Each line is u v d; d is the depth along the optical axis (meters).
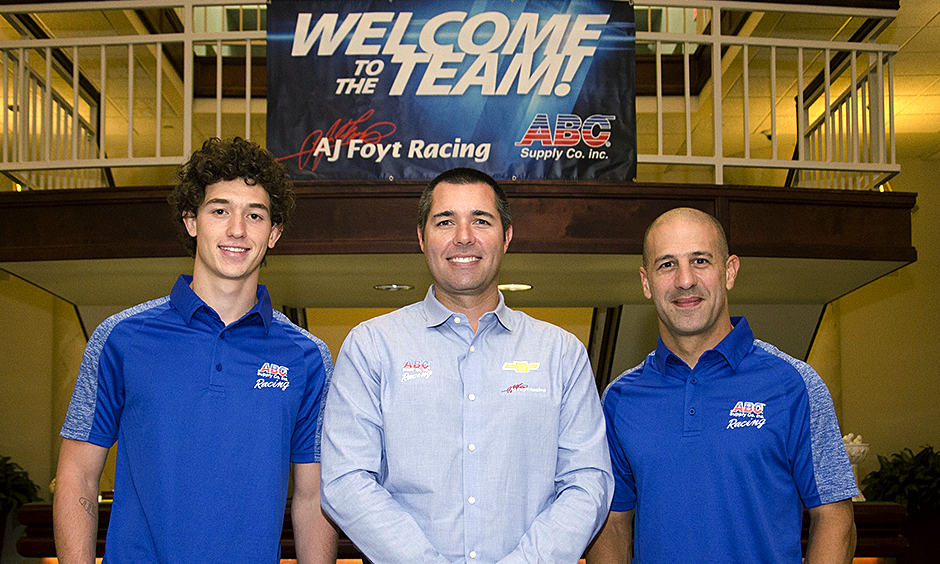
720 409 1.85
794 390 1.84
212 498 1.69
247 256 1.81
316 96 3.81
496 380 1.79
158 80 4.00
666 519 1.83
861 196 3.84
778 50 5.41
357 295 5.15
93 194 3.73
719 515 1.78
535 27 3.85
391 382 1.77
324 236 3.69
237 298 1.83
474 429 1.74
